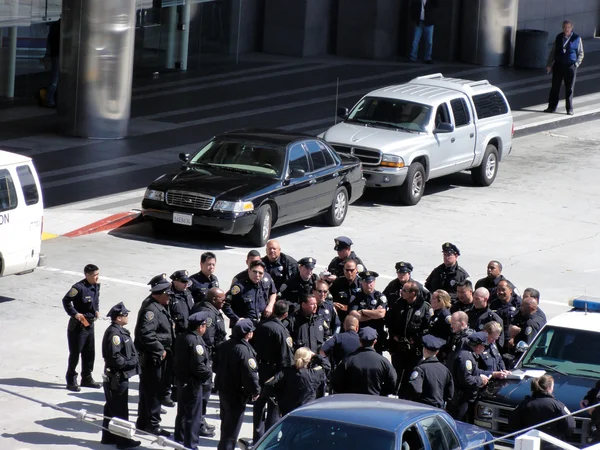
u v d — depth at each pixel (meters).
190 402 37.84
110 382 38.38
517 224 73.62
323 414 30.33
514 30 122.69
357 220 72.56
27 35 97.25
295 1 120.25
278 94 104.69
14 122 89.81
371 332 37.09
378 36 122.00
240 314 44.16
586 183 85.31
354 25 122.56
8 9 84.44
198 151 68.44
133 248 63.50
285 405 36.69
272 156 66.81
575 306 45.06
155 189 64.62
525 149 94.62
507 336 44.78
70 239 64.38
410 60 122.50
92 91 85.25
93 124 85.81
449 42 123.25
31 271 56.00
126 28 85.38
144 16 106.81
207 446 39.44
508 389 39.56
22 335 48.88
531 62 121.88
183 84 106.94
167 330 39.72
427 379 36.78
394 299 43.81
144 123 91.81
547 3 132.62
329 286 45.19
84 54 84.69
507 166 89.19
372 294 44.84
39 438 38.53
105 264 59.97
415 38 121.38
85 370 43.84
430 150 76.75
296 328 41.91
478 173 82.50
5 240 53.50
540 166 89.56
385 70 117.31
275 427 30.34
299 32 120.62
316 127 92.69
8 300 53.28
